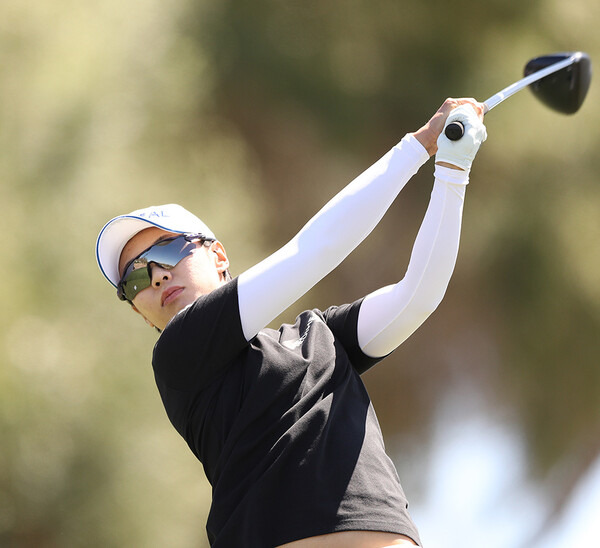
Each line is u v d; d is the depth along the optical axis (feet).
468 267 129.80
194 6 115.44
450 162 32.09
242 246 93.20
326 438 31.09
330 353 32.99
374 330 34.30
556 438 131.03
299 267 31.83
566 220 127.03
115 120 90.12
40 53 87.56
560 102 37.83
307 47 120.26
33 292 79.15
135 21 98.07
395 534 30.30
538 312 128.06
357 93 122.31
